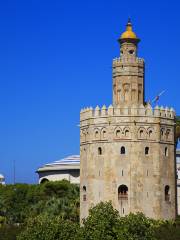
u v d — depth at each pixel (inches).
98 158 5413.4
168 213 5393.7
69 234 4077.3
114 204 5300.2
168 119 5502.0
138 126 5354.3
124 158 5329.7
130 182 5300.2
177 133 6082.7
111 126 5374.0
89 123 5492.1
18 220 7116.1
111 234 3981.3
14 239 5137.8
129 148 5329.7
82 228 4072.3
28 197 7480.3
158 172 5364.2
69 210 6314.0
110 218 4047.7
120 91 5565.9
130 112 5359.3
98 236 3927.2
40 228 4111.7
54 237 4052.7
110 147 5364.2
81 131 5620.1
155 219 5255.9
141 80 5595.5
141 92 5590.6
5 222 6761.8
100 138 5413.4
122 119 5359.3
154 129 5398.6
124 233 3964.1
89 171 5457.7
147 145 5359.3
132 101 5536.4
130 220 4065.0
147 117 5383.9
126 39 5590.6
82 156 5590.6
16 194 7509.8
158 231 4741.6
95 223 4015.8
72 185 7440.9
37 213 6628.9
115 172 5324.8
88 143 5492.1
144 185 5315.0
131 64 5565.9
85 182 5502.0
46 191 7465.6
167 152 5467.5
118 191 5319.9
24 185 7628.0
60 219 4279.0
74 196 6939.0
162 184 5383.9
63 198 6737.2
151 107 5408.5
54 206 6437.0
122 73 5565.9
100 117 5428.2
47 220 4227.4
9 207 7367.1
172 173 5492.1
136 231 4042.8
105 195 5339.6
